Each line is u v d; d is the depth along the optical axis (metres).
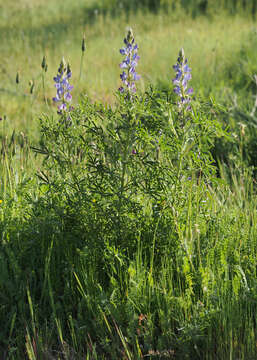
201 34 12.42
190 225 3.31
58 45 13.35
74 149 3.60
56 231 3.43
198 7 16.53
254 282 3.23
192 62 9.74
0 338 2.99
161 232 3.43
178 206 3.48
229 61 9.62
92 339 3.04
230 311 2.99
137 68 9.43
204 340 2.96
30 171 4.47
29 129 5.79
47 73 9.40
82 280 3.27
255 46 10.24
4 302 3.20
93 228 3.41
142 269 3.20
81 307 3.12
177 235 3.42
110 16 16.47
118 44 12.23
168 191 3.42
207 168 3.35
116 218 3.39
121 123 3.37
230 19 14.19
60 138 3.56
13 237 3.51
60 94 3.59
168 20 15.16
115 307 3.03
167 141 3.37
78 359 2.90
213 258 3.38
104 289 3.31
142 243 3.44
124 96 3.36
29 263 3.38
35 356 2.86
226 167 5.42
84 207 3.45
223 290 3.16
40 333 2.94
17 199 3.83
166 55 10.53
